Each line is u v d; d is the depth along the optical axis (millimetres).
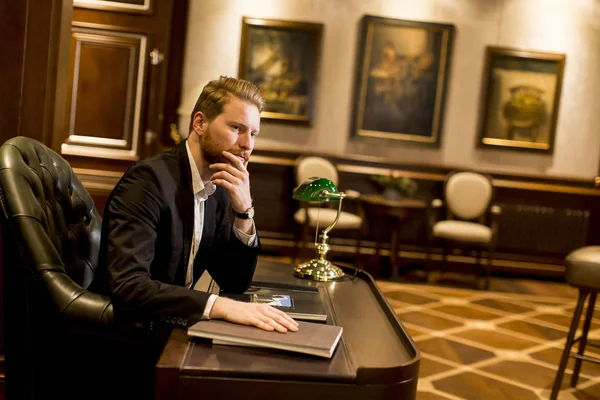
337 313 1890
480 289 6074
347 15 6664
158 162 1748
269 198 6699
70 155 5266
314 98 6711
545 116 6777
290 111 6715
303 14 6656
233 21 6609
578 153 6848
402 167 6730
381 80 6711
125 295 1562
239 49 6629
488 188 6480
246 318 1546
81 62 5242
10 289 1744
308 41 6652
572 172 6859
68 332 1665
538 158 6832
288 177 6695
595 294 3350
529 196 6820
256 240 1922
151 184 1687
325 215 6035
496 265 6816
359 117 6746
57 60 2549
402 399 1426
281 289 2025
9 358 1769
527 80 6754
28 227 1696
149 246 1646
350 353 1517
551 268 6855
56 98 2578
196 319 1545
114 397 1736
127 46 5289
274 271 2385
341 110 6758
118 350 1694
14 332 1753
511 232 6840
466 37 6723
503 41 6738
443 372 3625
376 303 2049
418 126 6766
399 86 6723
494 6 6695
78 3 5199
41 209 1772
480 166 6812
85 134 5285
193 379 1328
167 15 5316
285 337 1489
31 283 1687
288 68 6664
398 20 6641
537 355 4078
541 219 6844
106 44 5262
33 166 1871
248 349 1472
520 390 3414
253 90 1729
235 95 1705
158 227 1721
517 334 4555
